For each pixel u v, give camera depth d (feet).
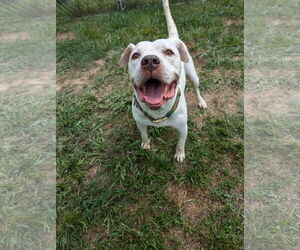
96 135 2.79
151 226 2.05
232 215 2.05
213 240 1.92
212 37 3.96
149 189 2.25
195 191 2.22
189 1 5.21
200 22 4.27
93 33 4.51
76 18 5.45
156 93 1.80
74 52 4.13
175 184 2.28
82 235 2.06
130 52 2.17
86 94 3.33
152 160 2.41
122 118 2.92
